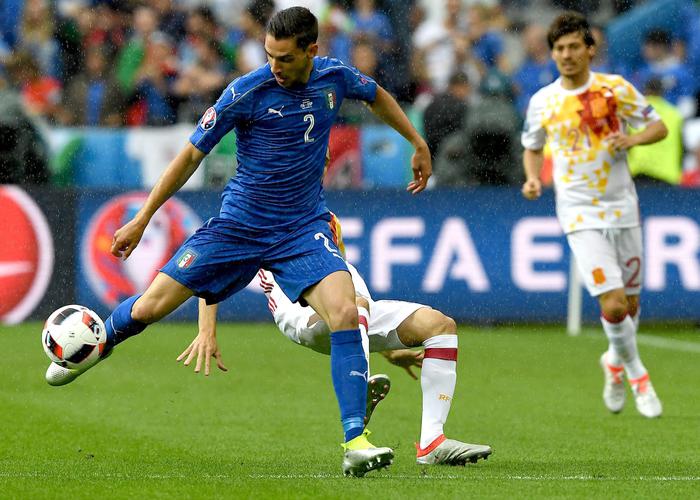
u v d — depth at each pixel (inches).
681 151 1726.1
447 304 1637.6
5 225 1646.2
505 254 1635.1
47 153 1750.7
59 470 719.1
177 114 1907.0
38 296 1647.4
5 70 1923.0
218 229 710.5
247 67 1961.1
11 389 1115.3
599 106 1010.7
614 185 1011.9
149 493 627.5
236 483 661.3
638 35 1975.9
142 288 1643.7
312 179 717.3
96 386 1146.0
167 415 981.2
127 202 1649.9
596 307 1647.4
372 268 1643.7
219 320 1691.7
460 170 1723.7
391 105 743.7
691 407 1064.8
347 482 667.4
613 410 1023.0
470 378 1244.5
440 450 737.6
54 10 1973.4
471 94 1893.5
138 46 1919.3
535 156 1057.5
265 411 1011.3
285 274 705.6
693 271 1601.9
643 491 647.1
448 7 1978.3
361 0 1971.0
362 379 680.4
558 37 1011.3
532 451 820.0
